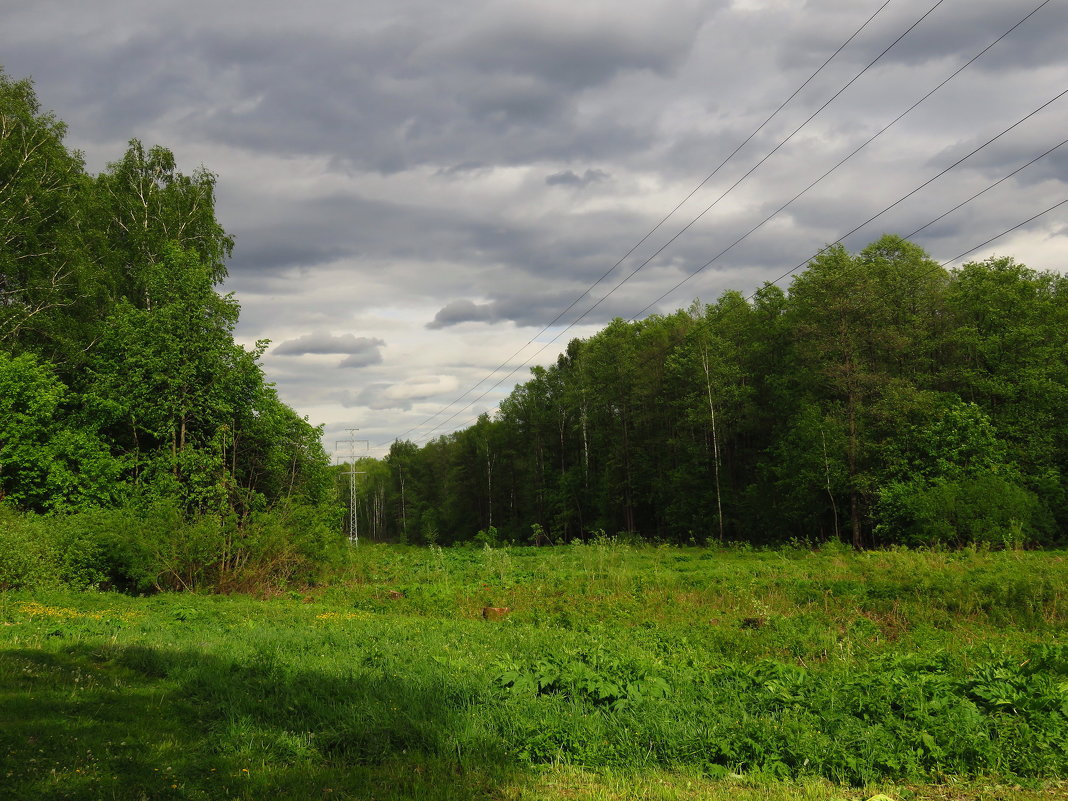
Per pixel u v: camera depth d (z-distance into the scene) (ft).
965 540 105.19
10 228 106.22
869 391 136.77
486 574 95.81
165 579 87.97
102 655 37.83
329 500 118.73
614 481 223.92
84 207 113.80
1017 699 26.37
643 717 27.71
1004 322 136.05
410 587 85.66
